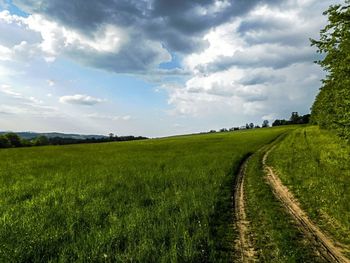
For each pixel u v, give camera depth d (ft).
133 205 43.19
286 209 42.19
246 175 71.56
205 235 31.50
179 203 43.52
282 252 28.09
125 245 28.84
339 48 59.93
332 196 45.65
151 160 106.63
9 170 93.09
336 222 35.91
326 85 77.36
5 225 33.32
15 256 25.68
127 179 66.23
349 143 66.08
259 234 33.35
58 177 72.33
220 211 41.45
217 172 71.20
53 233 31.32
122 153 151.43
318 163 78.13
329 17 57.82
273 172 73.87
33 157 141.18
